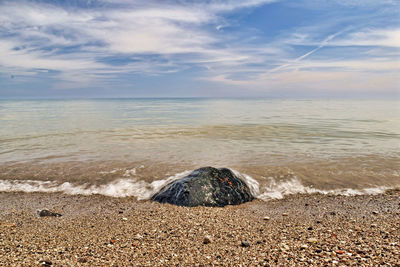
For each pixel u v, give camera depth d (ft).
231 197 22.38
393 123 82.33
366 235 15.37
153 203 22.18
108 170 30.12
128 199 23.17
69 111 165.89
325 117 108.78
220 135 56.80
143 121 92.73
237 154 37.81
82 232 16.35
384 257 12.34
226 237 15.64
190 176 23.95
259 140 50.16
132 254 13.33
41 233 16.16
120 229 16.81
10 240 14.84
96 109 195.31
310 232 16.24
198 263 12.41
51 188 25.35
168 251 13.73
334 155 37.09
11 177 27.89
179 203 21.66
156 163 32.89
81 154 37.60
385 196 23.36
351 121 89.71
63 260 12.48
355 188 25.34
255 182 26.53
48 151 39.50
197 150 40.55
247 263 12.35
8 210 20.47
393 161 33.53
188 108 212.23
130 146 43.70
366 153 38.29
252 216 19.49
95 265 12.09
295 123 83.25
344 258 12.42
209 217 19.04
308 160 34.27
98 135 56.59
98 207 21.26
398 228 16.33
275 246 14.23
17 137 53.31
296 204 22.08
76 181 26.94
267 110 173.78
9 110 177.78
